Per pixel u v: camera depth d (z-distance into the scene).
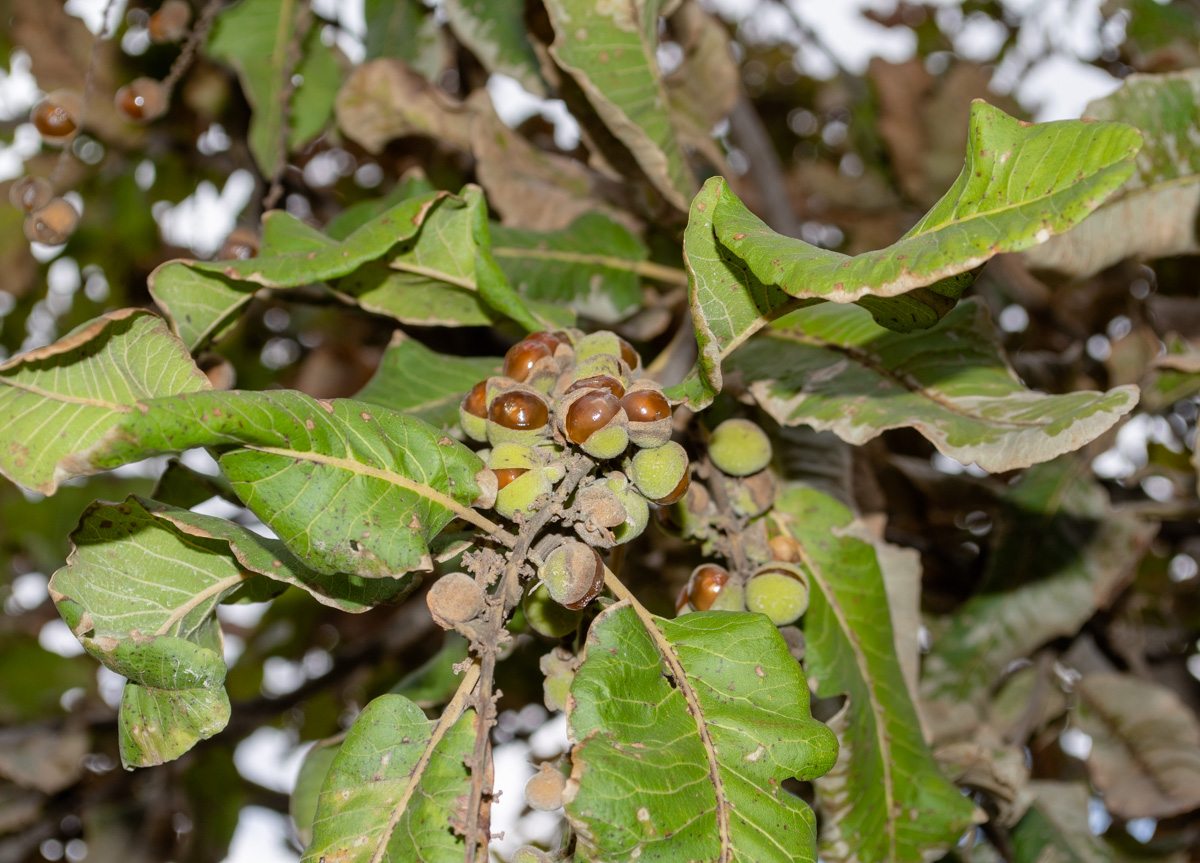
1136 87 0.71
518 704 1.03
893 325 0.58
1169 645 1.07
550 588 0.55
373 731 0.57
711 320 0.57
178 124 1.03
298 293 0.69
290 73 0.75
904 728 0.66
